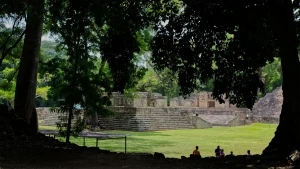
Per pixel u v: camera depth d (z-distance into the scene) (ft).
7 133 38.14
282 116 30.86
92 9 36.35
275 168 24.61
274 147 30.55
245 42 39.63
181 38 39.93
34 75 49.11
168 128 120.98
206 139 89.51
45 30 59.88
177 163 29.35
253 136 99.30
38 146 35.91
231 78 42.80
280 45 27.78
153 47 41.11
